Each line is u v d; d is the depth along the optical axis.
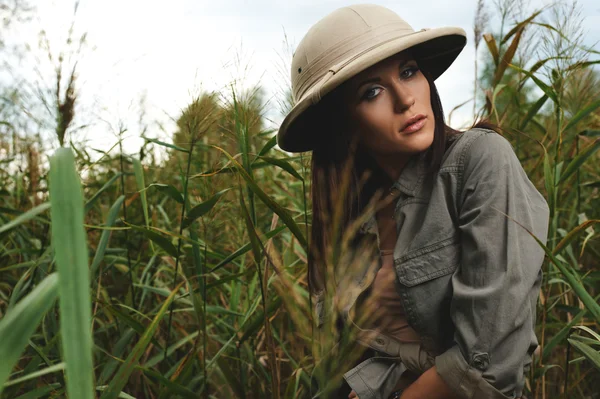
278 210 1.27
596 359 1.28
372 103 1.36
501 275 1.18
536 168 2.14
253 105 1.45
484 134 1.34
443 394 1.22
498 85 2.08
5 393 1.35
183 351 2.10
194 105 1.50
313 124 1.61
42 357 1.38
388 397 1.35
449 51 1.60
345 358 0.99
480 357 1.16
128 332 1.65
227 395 1.71
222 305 2.40
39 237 2.30
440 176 1.34
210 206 1.52
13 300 1.56
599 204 2.47
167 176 2.72
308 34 1.50
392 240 1.51
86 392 0.61
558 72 1.95
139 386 1.74
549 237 1.86
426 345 1.34
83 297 0.62
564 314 2.27
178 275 2.25
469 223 1.25
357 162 1.57
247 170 1.46
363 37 1.39
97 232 2.41
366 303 1.11
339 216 1.14
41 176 2.34
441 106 1.45
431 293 1.29
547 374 2.15
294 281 1.83
